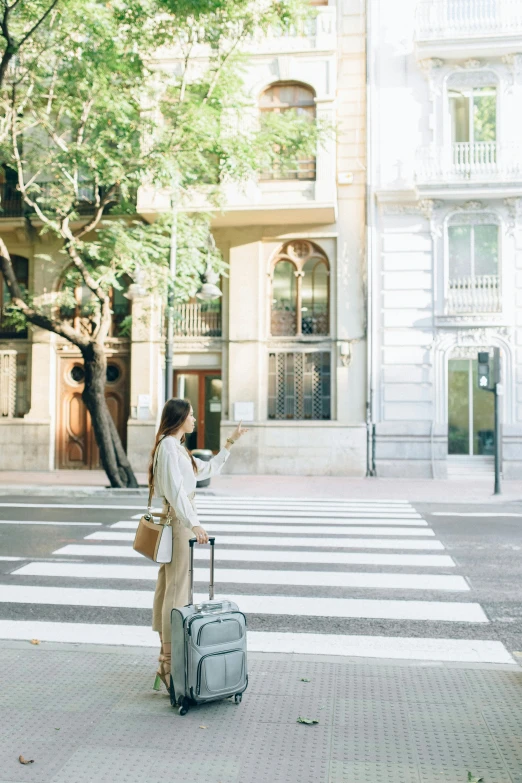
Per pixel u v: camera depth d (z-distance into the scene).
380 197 21.48
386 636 5.95
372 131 21.64
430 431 21.05
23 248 23.09
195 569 8.39
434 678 4.79
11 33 14.59
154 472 4.62
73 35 14.64
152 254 16.09
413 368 21.28
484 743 3.80
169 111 15.37
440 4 21.08
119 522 11.96
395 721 4.07
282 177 20.64
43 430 22.66
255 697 4.44
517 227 21.03
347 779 3.43
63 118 19.56
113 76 15.73
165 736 3.88
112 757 3.64
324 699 4.41
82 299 22.94
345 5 22.00
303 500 15.46
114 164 14.75
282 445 21.52
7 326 23.27
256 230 21.98
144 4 14.26
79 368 23.12
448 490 17.38
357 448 21.20
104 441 16.66
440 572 8.26
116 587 7.56
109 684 4.67
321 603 6.97
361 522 12.02
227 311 22.12
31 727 3.99
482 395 21.14
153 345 22.17
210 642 4.20
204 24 15.20
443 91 21.27
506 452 20.78
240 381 21.83
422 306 21.31
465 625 6.27
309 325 22.09
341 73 21.92
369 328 21.41
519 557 9.08
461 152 21.20
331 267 21.78
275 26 16.48
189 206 20.17
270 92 21.14
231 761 3.61
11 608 6.76
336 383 21.59
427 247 21.36
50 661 5.13
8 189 22.52
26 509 13.72
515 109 20.98
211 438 22.39
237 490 17.19
